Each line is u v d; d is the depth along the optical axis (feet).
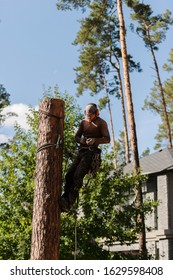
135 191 58.34
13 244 50.21
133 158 72.13
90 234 51.96
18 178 53.57
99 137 23.47
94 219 52.39
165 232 70.23
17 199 52.31
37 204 22.07
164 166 74.13
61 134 23.16
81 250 51.19
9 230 51.83
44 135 22.90
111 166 56.85
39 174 22.45
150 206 57.16
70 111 55.26
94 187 53.21
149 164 78.74
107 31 128.36
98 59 133.80
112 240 54.49
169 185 73.41
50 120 23.11
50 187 22.16
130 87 77.61
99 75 138.21
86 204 52.80
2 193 53.01
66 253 50.85
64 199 22.35
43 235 21.54
